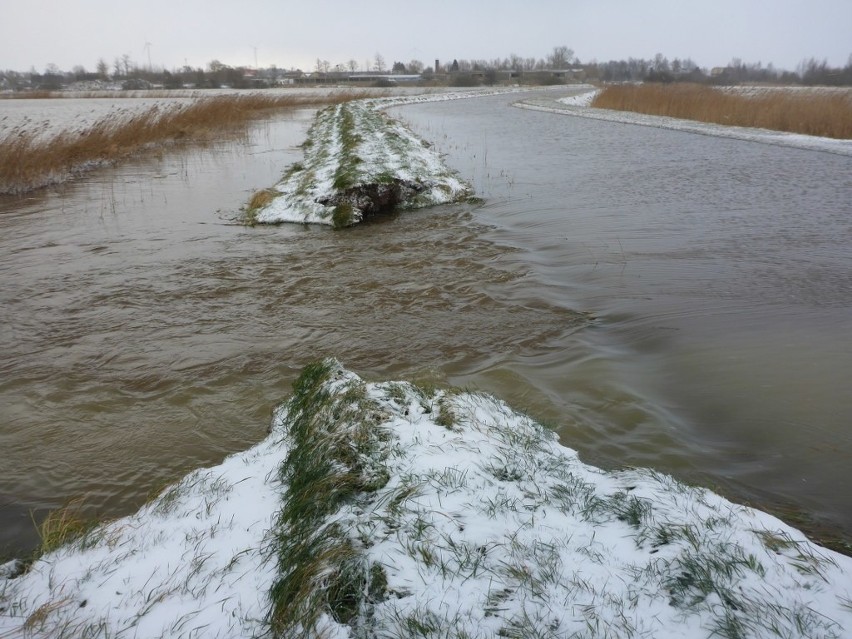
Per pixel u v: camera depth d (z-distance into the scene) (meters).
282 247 11.31
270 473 4.34
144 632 2.96
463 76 99.38
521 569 3.04
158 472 4.94
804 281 8.84
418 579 2.97
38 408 5.93
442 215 13.67
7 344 7.32
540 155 21.70
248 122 35.50
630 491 3.81
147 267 10.16
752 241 10.87
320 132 27.47
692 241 10.95
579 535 3.34
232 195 16.09
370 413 4.41
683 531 3.29
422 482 3.65
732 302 8.13
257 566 3.35
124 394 6.17
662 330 7.35
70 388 6.29
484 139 26.56
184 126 28.91
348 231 12.51
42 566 3.62
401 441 4.13
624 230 11.77
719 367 6.36
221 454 5.16
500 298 8.52
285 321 7.90
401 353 6.93
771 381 6.02
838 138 24.41
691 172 17.83
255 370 6.62
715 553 3.12
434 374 6.39
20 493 4.74
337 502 3.61
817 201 13.88
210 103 35.56
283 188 15.72
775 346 6.79
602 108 42.50
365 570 2.99
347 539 3.22
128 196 16.03
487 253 10.62
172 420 5.69
